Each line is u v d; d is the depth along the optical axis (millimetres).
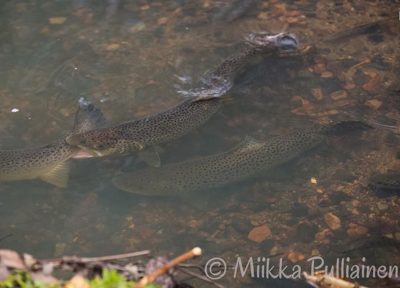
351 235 2199
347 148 2363
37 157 2293
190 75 2559
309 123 2420
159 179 2281
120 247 2193
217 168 2297
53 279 1765
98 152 2314
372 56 2594
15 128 2416
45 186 2307
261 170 2314
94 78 2555
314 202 2268
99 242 2201
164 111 2396
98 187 2303
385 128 2398
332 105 2461
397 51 2605
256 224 2232
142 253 1784
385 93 2484
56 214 2250
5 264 1748
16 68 2580
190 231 2225
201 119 2410
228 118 2439
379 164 2328
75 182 2311
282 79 2523
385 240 2180
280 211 2256
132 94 2508
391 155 2342
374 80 2521
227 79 2506
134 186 2277
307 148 2344
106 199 2279
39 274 1762
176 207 2270
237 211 2260
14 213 2248
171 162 2350
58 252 2176
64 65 2590
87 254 2178
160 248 2193
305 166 2336
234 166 2303
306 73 2541
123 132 2338
